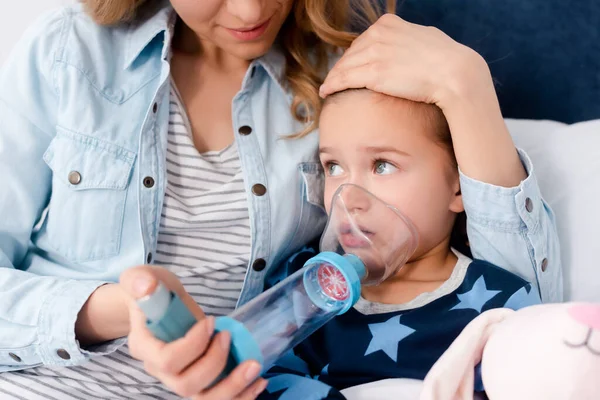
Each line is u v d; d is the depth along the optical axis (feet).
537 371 2.53
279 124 3.99
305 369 3.59
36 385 3.43
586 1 4.84
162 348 2.30
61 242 3.70
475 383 3.00
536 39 4.99
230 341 2.40
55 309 3.24
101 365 3.51
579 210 4.15
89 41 3.80
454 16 5.09
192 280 3.70
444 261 3.72
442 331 3.34
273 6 3.52
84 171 3.63
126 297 2.54
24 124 3.71
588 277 3.94
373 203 3.26
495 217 3.53
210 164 3.75
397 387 3.15
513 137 4.72
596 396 2.44
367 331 3.45
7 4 5.10
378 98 3.50
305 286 2.96
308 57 4.25
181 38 4.08
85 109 3.66
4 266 3.62
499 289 3.41
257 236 3.74
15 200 3.67
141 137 3.65
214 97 3.96
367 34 3.67
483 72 3.49
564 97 5.05
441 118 3.54
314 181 3.94
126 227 3.67
